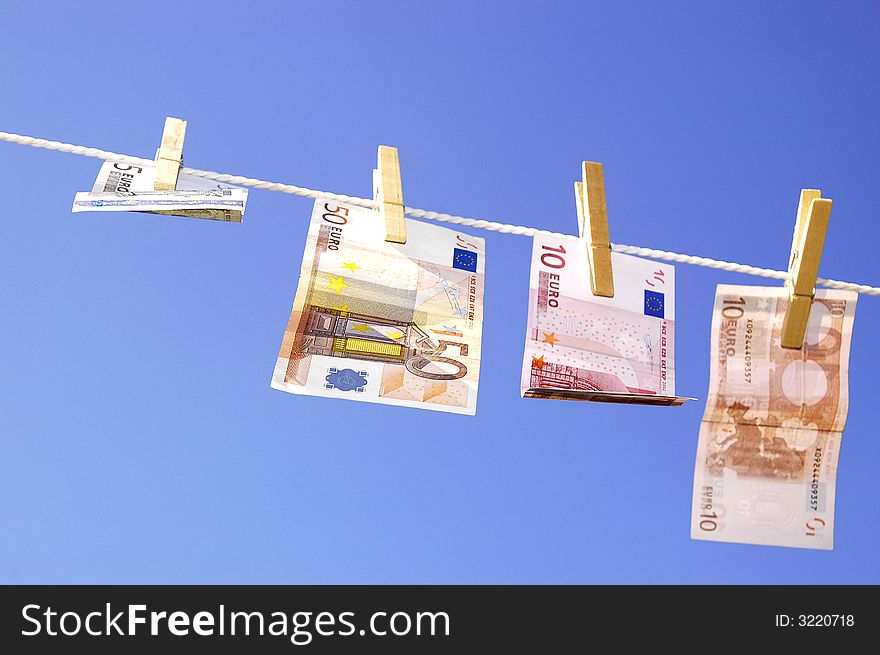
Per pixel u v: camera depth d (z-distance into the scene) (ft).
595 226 5.26
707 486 5.25
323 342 4.95
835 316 5.36
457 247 5.32
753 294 5.33
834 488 5.28
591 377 5.12
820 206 5.22
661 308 5.37
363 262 5.12
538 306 5.16
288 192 5.16
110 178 5.00
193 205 4.87
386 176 5.24
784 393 5.28
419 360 5.02
